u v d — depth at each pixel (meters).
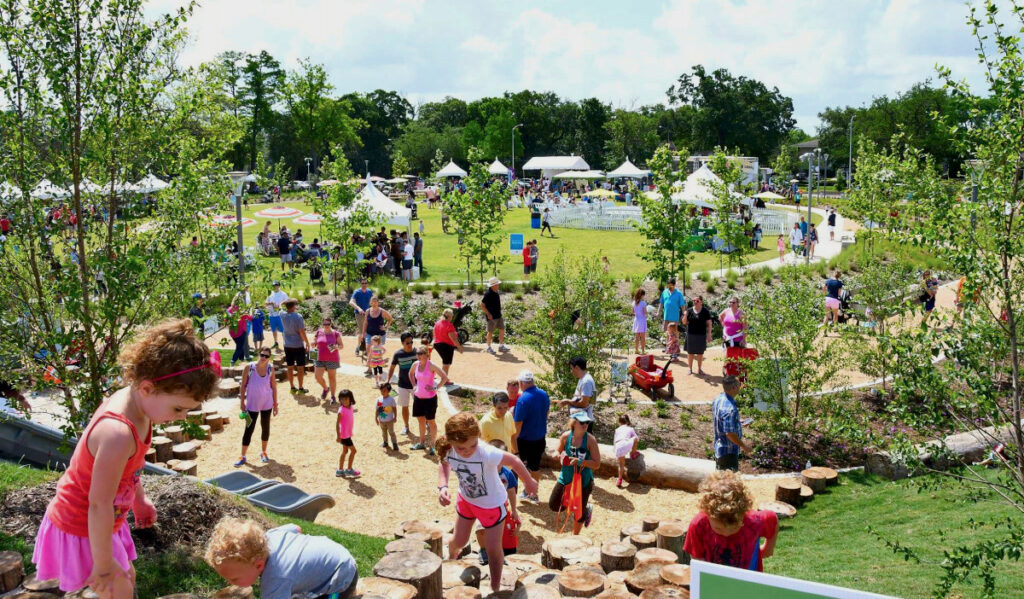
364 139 129.88
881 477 12.20
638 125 114.25
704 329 18.36
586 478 9.37
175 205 8.88
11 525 6.25
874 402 15.00
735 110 117.25
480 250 28.02
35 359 8.16
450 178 85.19
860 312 17.72
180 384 3.08
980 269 6.55
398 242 31.34
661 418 15.39
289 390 16.81
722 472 4.52
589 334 15.47
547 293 15.70
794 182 72.81
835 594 3.25
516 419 10.65
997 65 6.50
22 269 8.21
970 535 9.23
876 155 31.22
